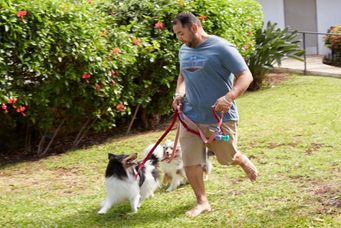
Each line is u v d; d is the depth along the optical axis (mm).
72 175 9352
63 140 11977
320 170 8398
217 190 7785
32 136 11789
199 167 6711
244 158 6891
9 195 8305
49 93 10539
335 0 25391
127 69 11711
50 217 7098
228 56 6195
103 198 7785
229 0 14234
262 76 17203
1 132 11391
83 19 10562
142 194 7312
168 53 12117
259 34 17812
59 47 10234
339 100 14547
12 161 10867
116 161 6926
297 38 23969
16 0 9703
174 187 8008
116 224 6664
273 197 7254
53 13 10086
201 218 6645
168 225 6508
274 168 8688
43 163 10359
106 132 12742
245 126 12156
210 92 6363
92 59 10508
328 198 7020
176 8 12328
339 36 21656
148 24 12172
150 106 12781
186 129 6582
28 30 9758
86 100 11148
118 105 11477
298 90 16438
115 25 11859
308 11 25328
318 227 6105
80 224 6766
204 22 12625
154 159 7652
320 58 23812
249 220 6469
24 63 9773
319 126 11664
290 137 10781
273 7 25078
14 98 9727
